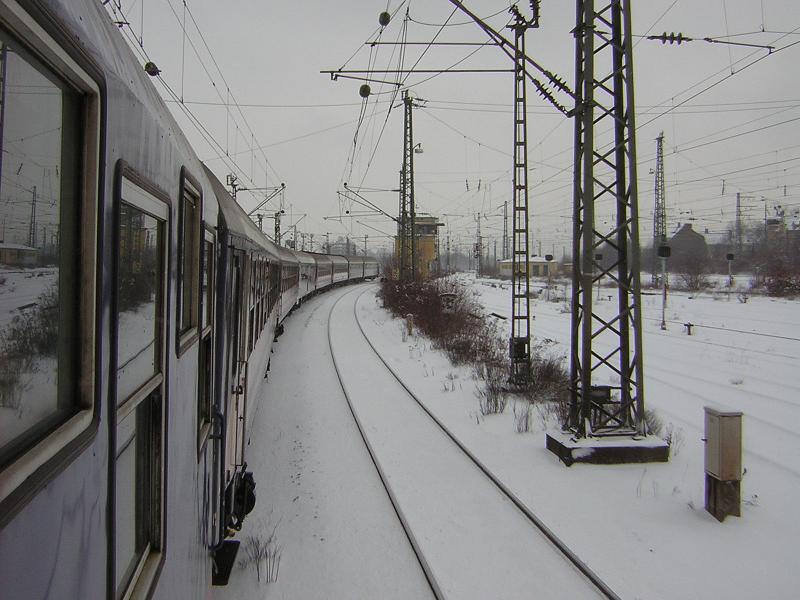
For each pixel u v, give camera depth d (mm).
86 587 1646
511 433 9828
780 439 9531
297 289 28406
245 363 6934
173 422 2879
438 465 8328
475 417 10797
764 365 16234
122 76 2008
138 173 2172
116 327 1855
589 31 8602
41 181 1420
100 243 1694
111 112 1838
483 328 22344
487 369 14484
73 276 1636
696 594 5039
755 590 5117
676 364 16938
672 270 82438
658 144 43562
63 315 1575
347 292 52031
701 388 13500
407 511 6734
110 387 1832
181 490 3129
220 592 5113
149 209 2359
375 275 81562
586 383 8594
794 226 64312
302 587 5262
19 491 1210
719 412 6520
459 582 5250
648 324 27469
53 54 1387
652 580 5238
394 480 7695
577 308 8992
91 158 1663
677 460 8492
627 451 8297
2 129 1210
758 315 30703
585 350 8609
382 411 11328
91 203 1659
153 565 2443
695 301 40812
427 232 50875
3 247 1245
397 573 5512
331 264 49844
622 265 8852
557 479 7676
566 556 5738
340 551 5906
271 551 5836
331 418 10852
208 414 4574
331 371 15555
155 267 2580
